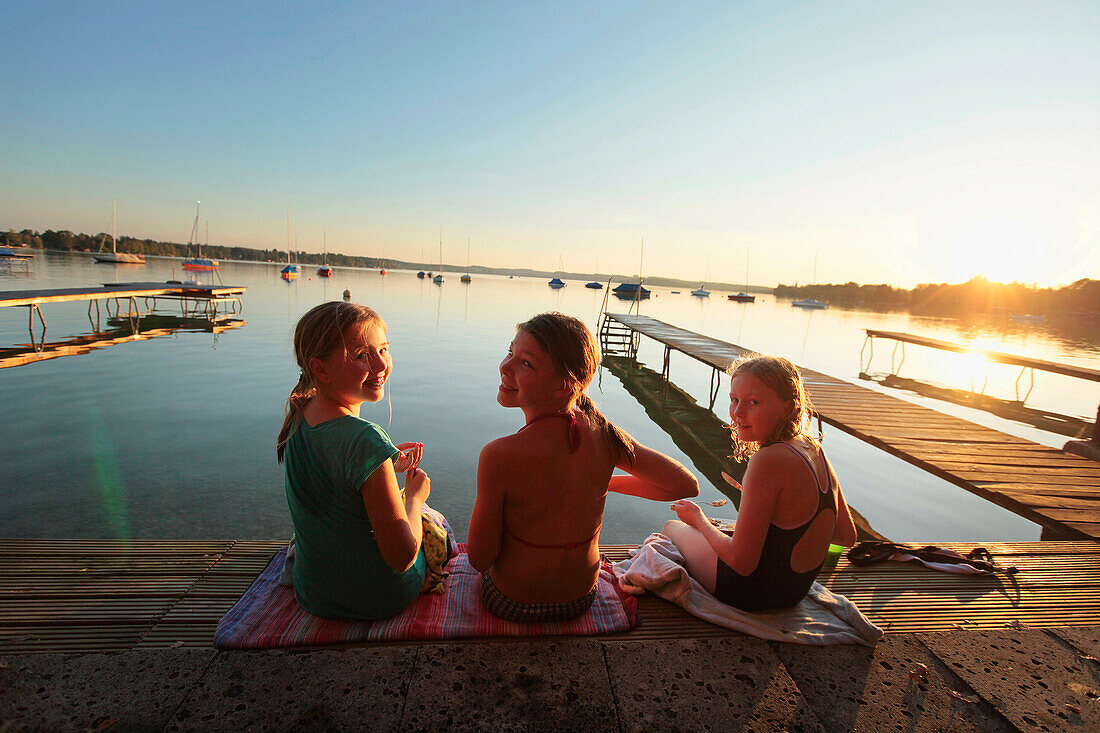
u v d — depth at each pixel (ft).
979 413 34.71
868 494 19.62
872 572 8.23
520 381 5.23
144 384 28.66
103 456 17.92
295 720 4.59
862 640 6.16
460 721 4.68
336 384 5.29
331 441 5.16
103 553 7.52
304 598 6.03
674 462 6.05
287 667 5.24
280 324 59.62
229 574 7.08
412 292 137.90
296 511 5.52
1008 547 9.53
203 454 18.48
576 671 5.43
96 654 5.33
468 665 5.42
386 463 5.12
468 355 46.68
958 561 8.61
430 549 6.71
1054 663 6.00
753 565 6.16
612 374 48.37
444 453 20.58
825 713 5.03
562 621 6.16
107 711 4.58
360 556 5.60
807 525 6.07
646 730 4.71
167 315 64.23
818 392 27.91
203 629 5.89
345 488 5.24
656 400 36.68
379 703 4.84
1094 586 8.05
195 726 4.47
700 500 18.31
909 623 6.84
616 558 8.49
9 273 105.09
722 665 5.64
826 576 8.05
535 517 5.48
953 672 5.75
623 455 5.77
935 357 65.62
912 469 23.09
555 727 4.68
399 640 5.74
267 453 18.84
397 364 40.63
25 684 4.86
